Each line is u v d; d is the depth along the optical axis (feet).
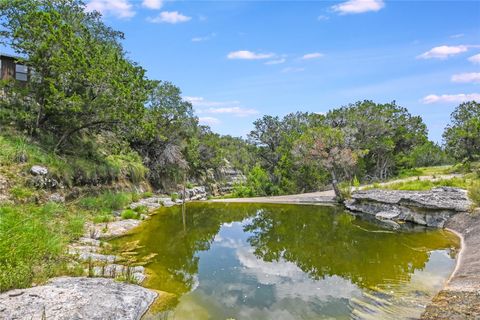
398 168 152.66
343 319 22.66
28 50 55.52
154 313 22.91
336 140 90.53
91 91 61.16
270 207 82.99
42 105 60.39
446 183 71.67
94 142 79.05
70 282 24.54
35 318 18.51
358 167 133.28
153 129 73.97
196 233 51.85
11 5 56.54
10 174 45.21
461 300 23.88
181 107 115.24
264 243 46.14
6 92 63.87
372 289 28.07
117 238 43.65
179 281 29.91
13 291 21.57
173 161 113.19
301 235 51.13
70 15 73.05
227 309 24.27
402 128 144.25
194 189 123.44
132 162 89.81
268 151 165.58
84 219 47.24
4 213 33.50
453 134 121.19
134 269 31.40
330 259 37.78
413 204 58.44
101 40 95.45
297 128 162.71
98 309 20.79
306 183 139.23
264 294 27.30
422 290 27.48
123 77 66.90
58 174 53.36
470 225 46.85
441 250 40.29
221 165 179.93
